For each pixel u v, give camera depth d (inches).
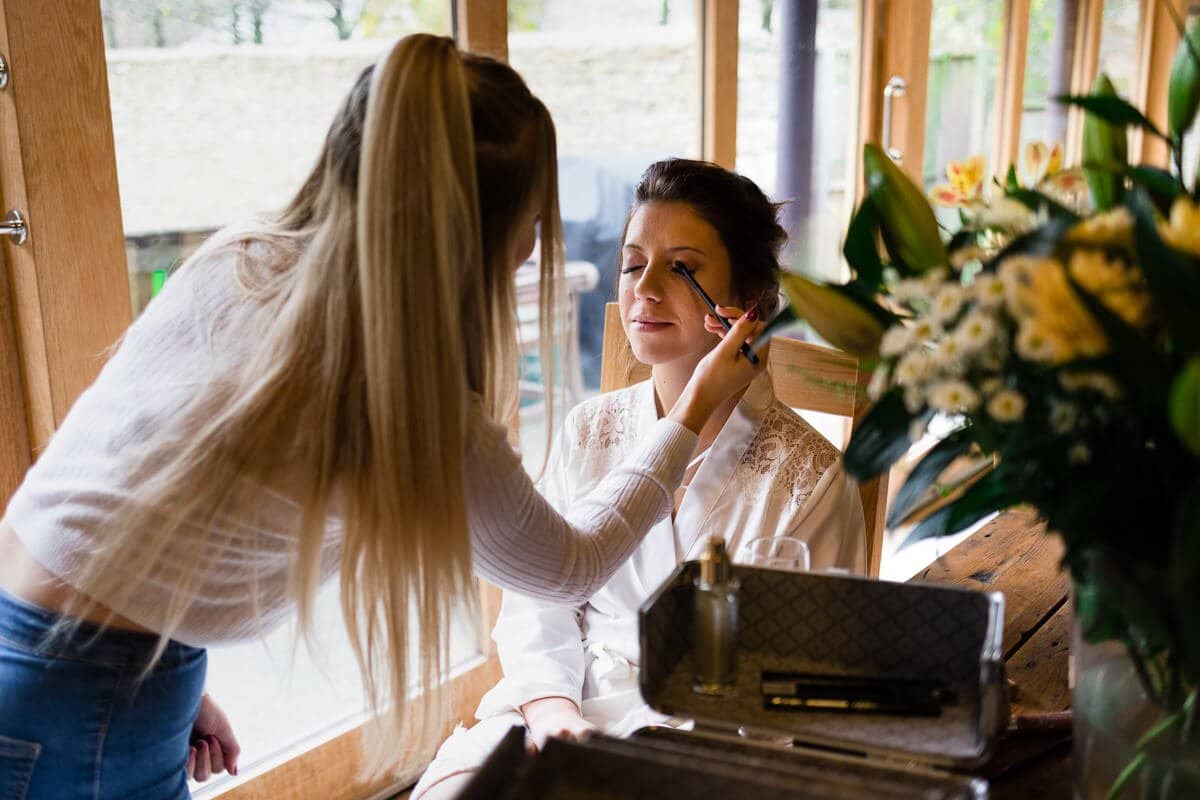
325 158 35.9
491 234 36.1
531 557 38.0
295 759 73.7
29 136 56.0
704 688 33.0
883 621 32.9
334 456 33.5
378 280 31.4
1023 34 144.6
